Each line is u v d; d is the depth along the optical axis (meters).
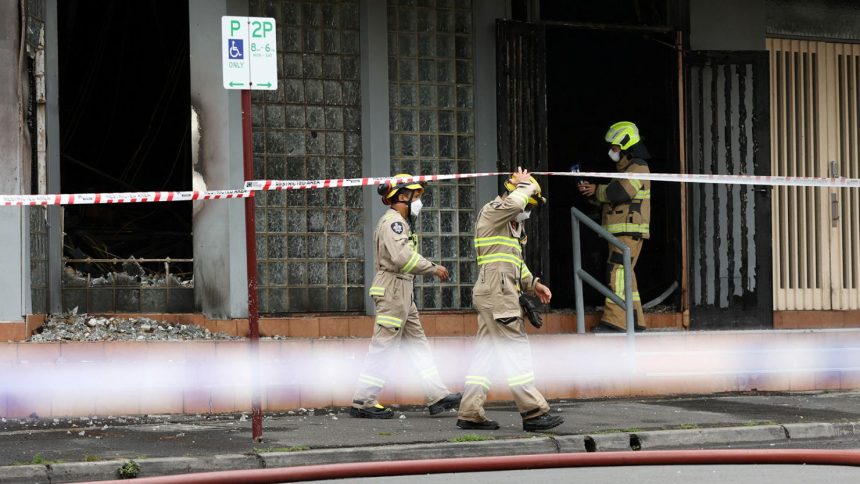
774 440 12.68
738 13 17.47
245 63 11.40
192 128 15.20
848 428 13.00
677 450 11.09
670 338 15.94
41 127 14.70
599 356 15.58
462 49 16.38
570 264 19.86
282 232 15.52
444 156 16.27
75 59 18.75
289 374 14.22
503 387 14.93
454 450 11.44
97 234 17.11
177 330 14.92
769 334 16.30
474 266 16.41
